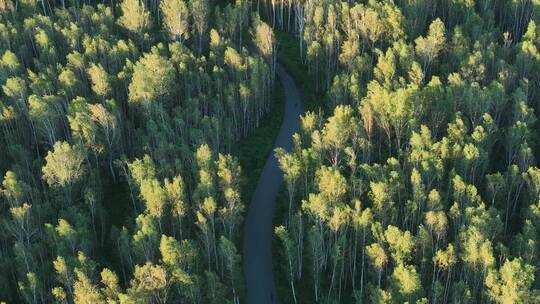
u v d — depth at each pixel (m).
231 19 157.88
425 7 154.88
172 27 149.88
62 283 96.12
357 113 126.56
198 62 140.25
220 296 92.38
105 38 147.50
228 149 125.62
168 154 114.00
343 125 111.19
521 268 82.38
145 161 106.56
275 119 143.50
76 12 159.75
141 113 129.00
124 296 80.94
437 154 108.38
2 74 132.50
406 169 109.62
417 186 98.81
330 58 146.00
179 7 148.62
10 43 148.75
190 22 160.25
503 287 83.38
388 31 148.75
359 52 148.38
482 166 110.69
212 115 130.62
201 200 103.88
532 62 131.62
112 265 105.75
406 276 84.25
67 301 92.31
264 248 111.50
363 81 141.12
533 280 84.88
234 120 133.88
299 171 108.25
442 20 163.25
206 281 96.88
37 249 96.88
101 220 108.06
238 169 108.81
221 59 145.88
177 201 100.69
